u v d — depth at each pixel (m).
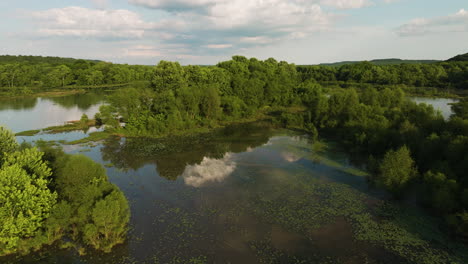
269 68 126.31
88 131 70.56
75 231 27.92
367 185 39.97
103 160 50.34
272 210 33.78
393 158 36.66
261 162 49.41
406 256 25.89
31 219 25.23
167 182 41.56
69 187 30.36
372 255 26.09
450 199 29.75
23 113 92.38
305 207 34.38
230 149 57.09
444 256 25.73
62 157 33.66
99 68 184.50
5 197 24.14
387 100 75.56
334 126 68.19
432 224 30.41
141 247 27.11
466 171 33.91
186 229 30.06
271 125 78.62
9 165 26.92
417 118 55.16
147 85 96.56
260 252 26.53
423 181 35.72
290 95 102.50
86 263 24.89
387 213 32.84
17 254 25.59
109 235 27.53
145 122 68.06
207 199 36.44
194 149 57.06
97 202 26.02
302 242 27.98
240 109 86.06
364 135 52.91
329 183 40.72
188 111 76.44
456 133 44.88
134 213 33.09
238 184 40.72
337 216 32.47
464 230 27.69
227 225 30.81
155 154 53.78
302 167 46.81
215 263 25.05
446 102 104.38
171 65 89.62
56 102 116.06
